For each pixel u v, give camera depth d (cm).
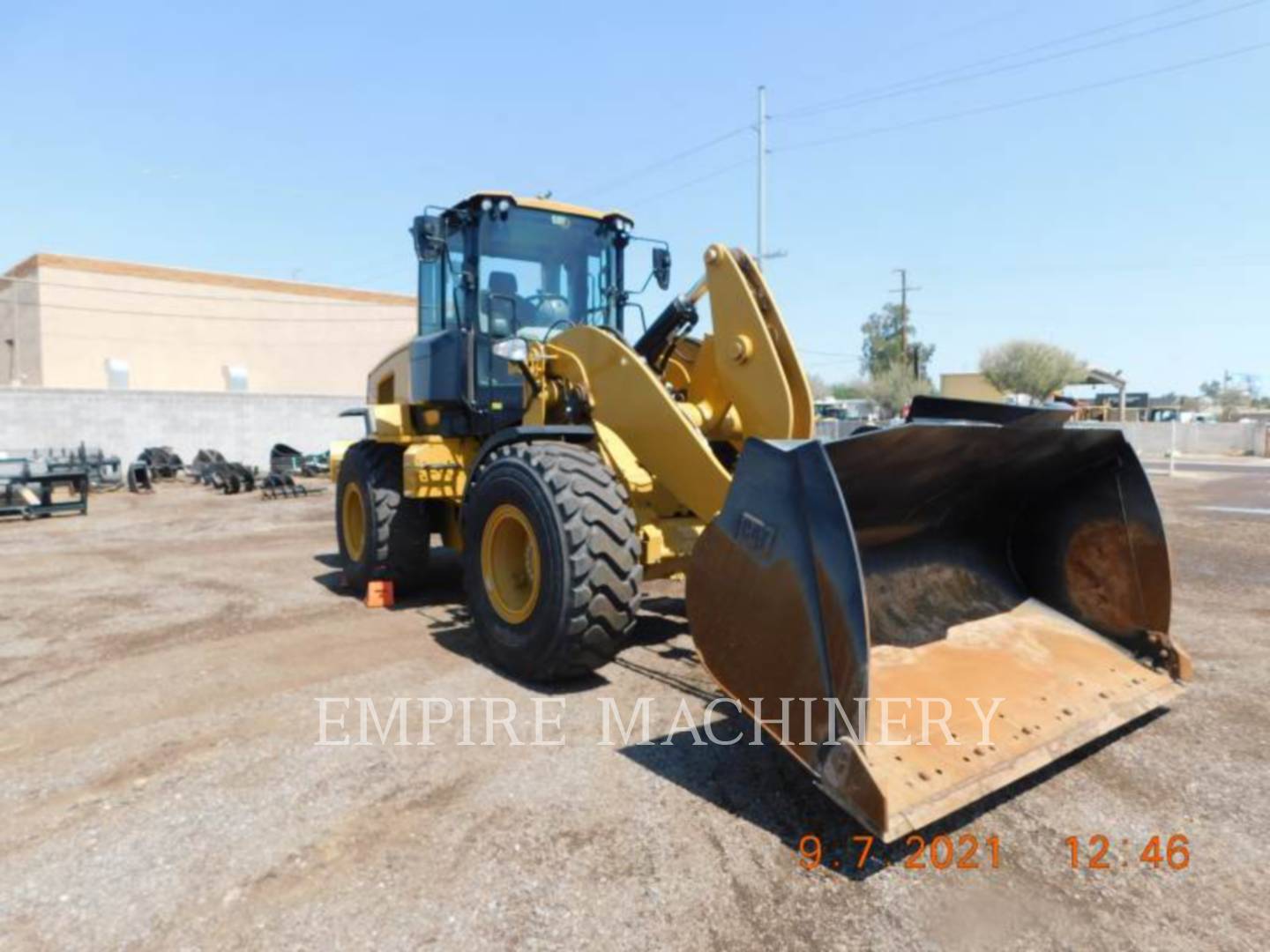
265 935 209
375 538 568
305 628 513
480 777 296
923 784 237
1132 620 345
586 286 540
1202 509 1178
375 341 2808
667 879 232
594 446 422
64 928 212
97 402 1864
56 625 530
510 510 393
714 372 407
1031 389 3562
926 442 289
